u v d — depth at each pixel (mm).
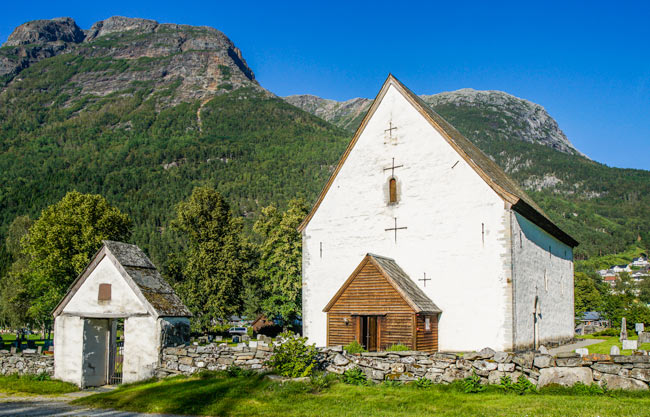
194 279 62188
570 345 35188
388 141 29797
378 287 26016
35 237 51781
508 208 25562
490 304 25453
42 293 57062
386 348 25266
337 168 31453
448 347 26266
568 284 38281
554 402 14328
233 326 98812
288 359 19203
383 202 29516
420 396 16016
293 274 58781
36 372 25469
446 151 27750
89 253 51125
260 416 14984
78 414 16812
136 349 22656
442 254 27125
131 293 23203
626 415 12688
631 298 65562
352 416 14211
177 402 17328
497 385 16406
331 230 31109
